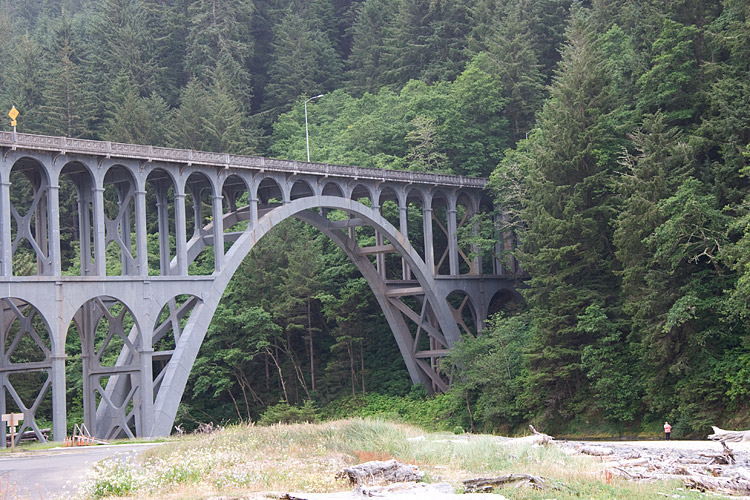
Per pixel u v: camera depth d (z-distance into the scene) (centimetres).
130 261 4434
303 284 6912
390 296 6278
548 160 5147
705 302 4262
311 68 9700
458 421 5597
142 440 3878
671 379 4491
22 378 6234
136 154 4338
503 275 6462
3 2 13125
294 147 8019
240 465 2167
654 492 1964
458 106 7288
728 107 4484
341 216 7019
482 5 8625
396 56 9125
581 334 4944
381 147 7544
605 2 7150
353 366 6938
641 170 4631
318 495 1777
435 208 6725
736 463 2580
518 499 1827
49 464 2536
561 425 5006
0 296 3756
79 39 10100
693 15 4941
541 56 8300
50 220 4006
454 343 5912
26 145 3900
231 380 7038
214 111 8269
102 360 6794
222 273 4706
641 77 4969
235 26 9588
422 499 1709
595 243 5041
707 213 4241
